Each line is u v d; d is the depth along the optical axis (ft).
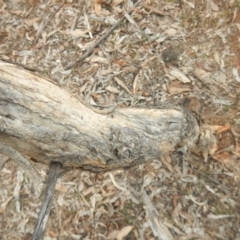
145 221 3.76
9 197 4.05
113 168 2.86
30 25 4.94
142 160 2.86
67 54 4.67
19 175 4.11
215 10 4.59
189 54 4.44
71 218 3.86
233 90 4.16
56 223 3.86
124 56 4.56
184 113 2.98
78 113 2.54
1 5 5.11
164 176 3.91
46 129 2.41
